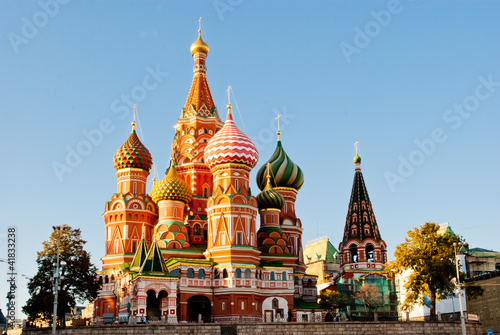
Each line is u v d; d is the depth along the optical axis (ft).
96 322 371.35
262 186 424.05
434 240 312.50
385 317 389.39
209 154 369.71
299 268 404.77
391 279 398.62
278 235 384.06
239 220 354.33
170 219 369.91
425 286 311.88
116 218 380.17
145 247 347.56
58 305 292.20
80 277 303.89
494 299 369.30
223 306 338.75
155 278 307.99
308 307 369.30
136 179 391.45
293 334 276.82
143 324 263.90
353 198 422.00
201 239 383.65
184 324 267.39
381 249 412.36
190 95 431.02
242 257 347.56
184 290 334.44
